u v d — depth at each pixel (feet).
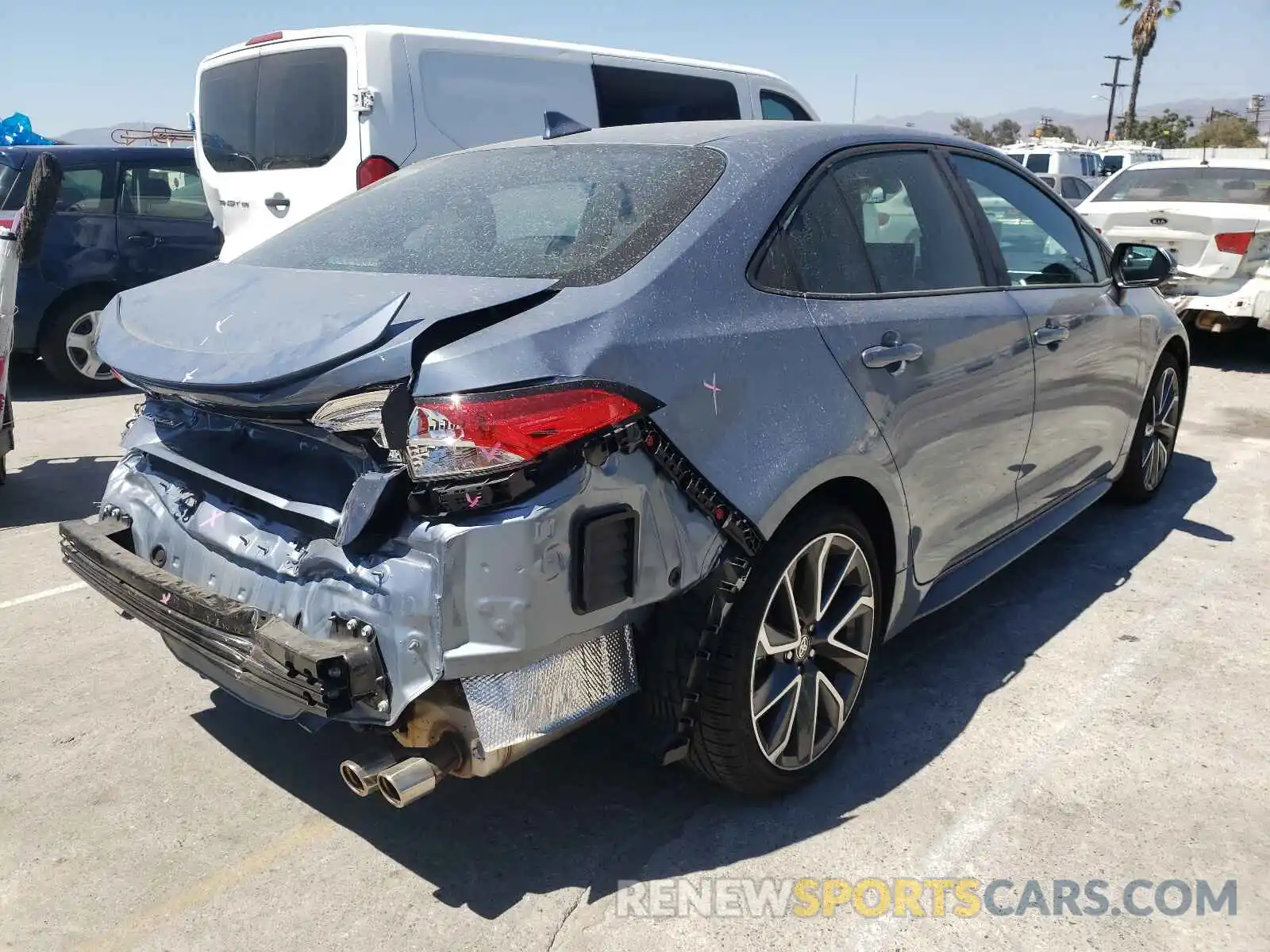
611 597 7.14
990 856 8.43
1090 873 8.21
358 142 21.07
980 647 12.08
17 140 29.01
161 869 8.45
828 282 9.14
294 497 7.67
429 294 7.59
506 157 10.44
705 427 7.65
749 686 8.32
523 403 6.67
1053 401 12.26
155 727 10.64
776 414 8.16
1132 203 27.91
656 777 9.60
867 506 9.64
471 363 6.73
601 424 6.89
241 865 8.50
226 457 8.41
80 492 18.66
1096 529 15.97
